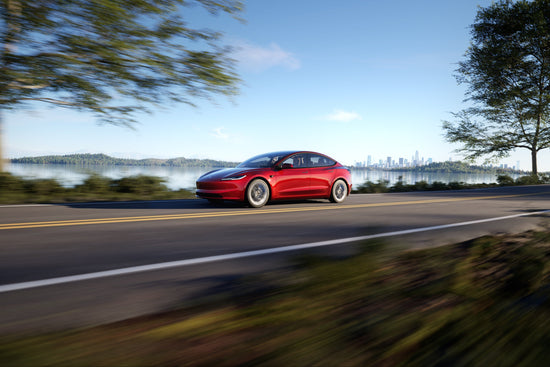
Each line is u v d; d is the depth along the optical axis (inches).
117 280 108.5
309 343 60.6
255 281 107.0
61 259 130.6
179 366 54.2
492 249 147.5
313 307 77.6
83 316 81.2
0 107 310.8
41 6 281.3
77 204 307.6
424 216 273.9
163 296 95.8
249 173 303.4
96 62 317.7
